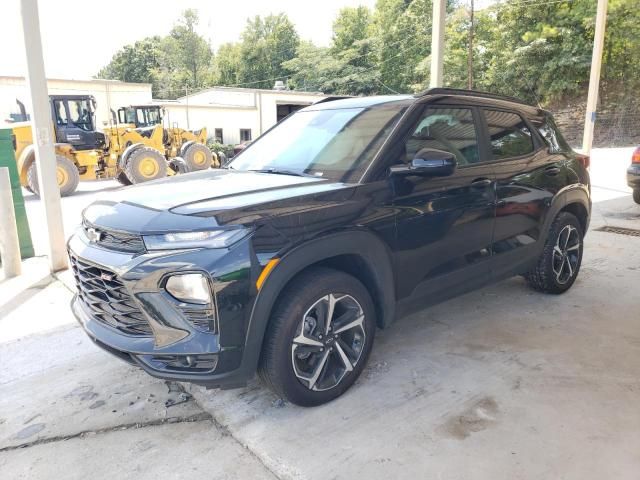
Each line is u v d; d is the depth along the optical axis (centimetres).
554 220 438
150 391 313
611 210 871
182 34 7356
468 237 353
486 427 268
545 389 305
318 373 282
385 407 288
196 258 241
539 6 3394
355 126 346
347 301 291
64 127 1435
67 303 463
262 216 255
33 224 880
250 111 3034
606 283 496
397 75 5247
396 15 5312
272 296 254
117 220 267
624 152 2347
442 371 329
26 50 504
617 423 270
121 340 260
